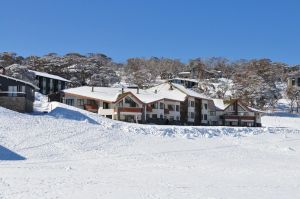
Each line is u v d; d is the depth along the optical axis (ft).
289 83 497.87
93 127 180.45
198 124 299.58
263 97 404.36
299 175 112.06
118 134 175.63
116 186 84.64
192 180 97.81
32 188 78.69
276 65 606.55
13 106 198.08
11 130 157.28
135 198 71.92
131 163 130.62
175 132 192.13
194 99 297.74
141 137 177.37
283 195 78.69
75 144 152.76
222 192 80.64
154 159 141.18
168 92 295.28
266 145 191.52
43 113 205.67
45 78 385.09
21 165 116.88
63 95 266.36
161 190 80.89
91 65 496.64
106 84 466.29
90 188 81.10
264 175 111.34
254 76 453.17
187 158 147.54
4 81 215.72
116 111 246.06
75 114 201.67
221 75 619.67
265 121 333.21
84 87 281.74
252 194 79.20
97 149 150.51
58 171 106.83
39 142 149.28
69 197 71.20
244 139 201.16
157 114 262.47
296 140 212.84
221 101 331.98
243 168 128.16
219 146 178.91
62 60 510.58
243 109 316.40
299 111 414.00
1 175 94.89
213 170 121.19
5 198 68.74
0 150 134.21
